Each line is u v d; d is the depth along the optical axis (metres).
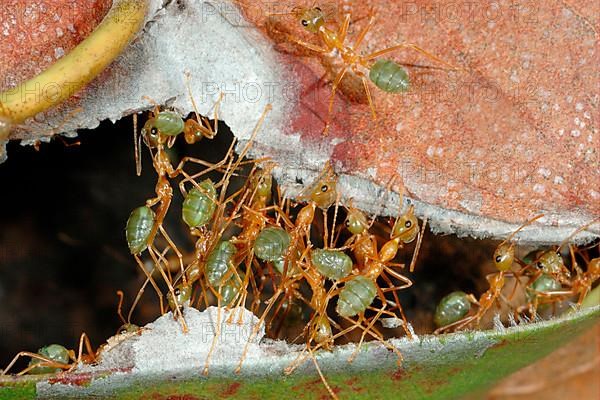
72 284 0.19
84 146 0.18
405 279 0.17
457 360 0.15
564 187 0.16
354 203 0.17
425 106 0.16
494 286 0.17
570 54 0.16
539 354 0.15
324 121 0.16
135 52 0.16
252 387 0.16
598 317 0.15
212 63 0.16
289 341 0.17
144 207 0.17
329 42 0.16
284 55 0.16
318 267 0.17
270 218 0.17
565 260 0.17
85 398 0.16
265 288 0.18
